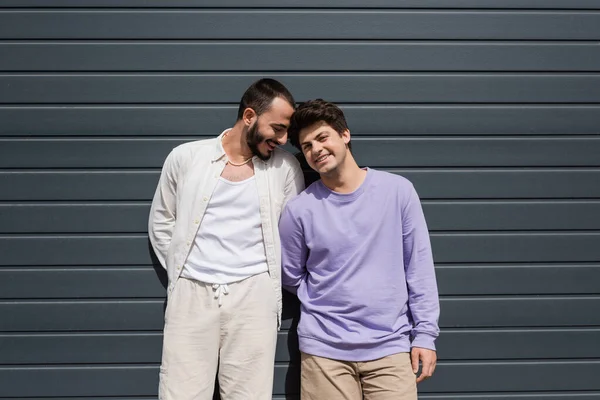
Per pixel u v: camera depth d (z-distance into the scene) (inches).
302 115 84.5
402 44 101.8
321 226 87.7
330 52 101.5
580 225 102.4
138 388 100.7
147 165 101.3
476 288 102.0
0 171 100.7
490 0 102.6
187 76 101.0
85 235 101.1
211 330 87.0
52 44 100.6
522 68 102.3
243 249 88.5
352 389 86.4
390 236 86.9
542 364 101.9
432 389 101.5
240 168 90.2
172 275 89.3
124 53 101.0
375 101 101.7
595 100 102.0
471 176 102.0
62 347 100.5
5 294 100.2
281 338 100.7
